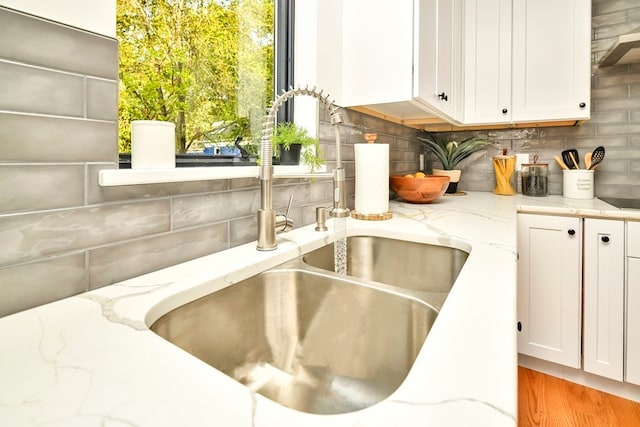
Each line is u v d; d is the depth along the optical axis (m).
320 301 0.78
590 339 1.56
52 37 0.54
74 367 0.38
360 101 1.33
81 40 0.58
